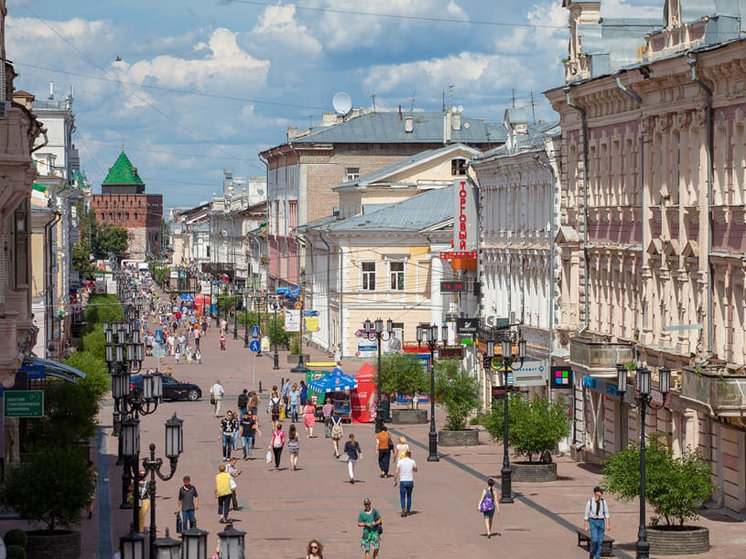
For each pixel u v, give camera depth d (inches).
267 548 2425.0
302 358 6781.5
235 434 3922.2
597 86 3430.1
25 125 2225.6
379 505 2925.7
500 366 3344.0
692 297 2942.9
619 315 3449.8
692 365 2861.7
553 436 3255.4
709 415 2637.8
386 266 6806.1
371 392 4731.8
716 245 2822.3
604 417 3535.9
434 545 2452.0
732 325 2746.1
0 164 2207.2
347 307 6865.2
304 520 2736.2
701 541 2329.0
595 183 3609.7
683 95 2950.3
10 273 2871.6
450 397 4050.2
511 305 4525.1
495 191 4753.9
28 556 2290.8
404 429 4490.7
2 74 2471.7
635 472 2353.6
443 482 3255.4
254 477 3388.3
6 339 2225.6
